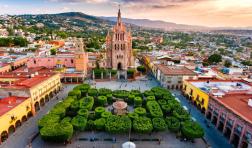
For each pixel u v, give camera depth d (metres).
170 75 124.06
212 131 78.94
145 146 68.25
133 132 76.06
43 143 68.94
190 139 71.94
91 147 67.06
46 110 93.62
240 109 73.69
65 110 83.38
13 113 74.56
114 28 151.88
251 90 93.19
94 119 83.19
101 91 107.44
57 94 114.44
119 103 90.00
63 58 149.00
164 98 98.88
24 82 94.31
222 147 69.31
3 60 155.12
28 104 85.00
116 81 141.50
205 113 90.44
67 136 66.94
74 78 136.38
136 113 83.44
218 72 134.50
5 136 70.69
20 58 163.75
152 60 171.25
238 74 134.50
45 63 148.50
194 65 151.50
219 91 92.38
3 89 85.94
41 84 96.44
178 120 77.69
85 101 93.38
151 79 149.00
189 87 108.06
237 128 68.94
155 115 81.06
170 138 73.38
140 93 105.88
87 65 155.88
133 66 165.00
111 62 158.50
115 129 70.00
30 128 78.00
